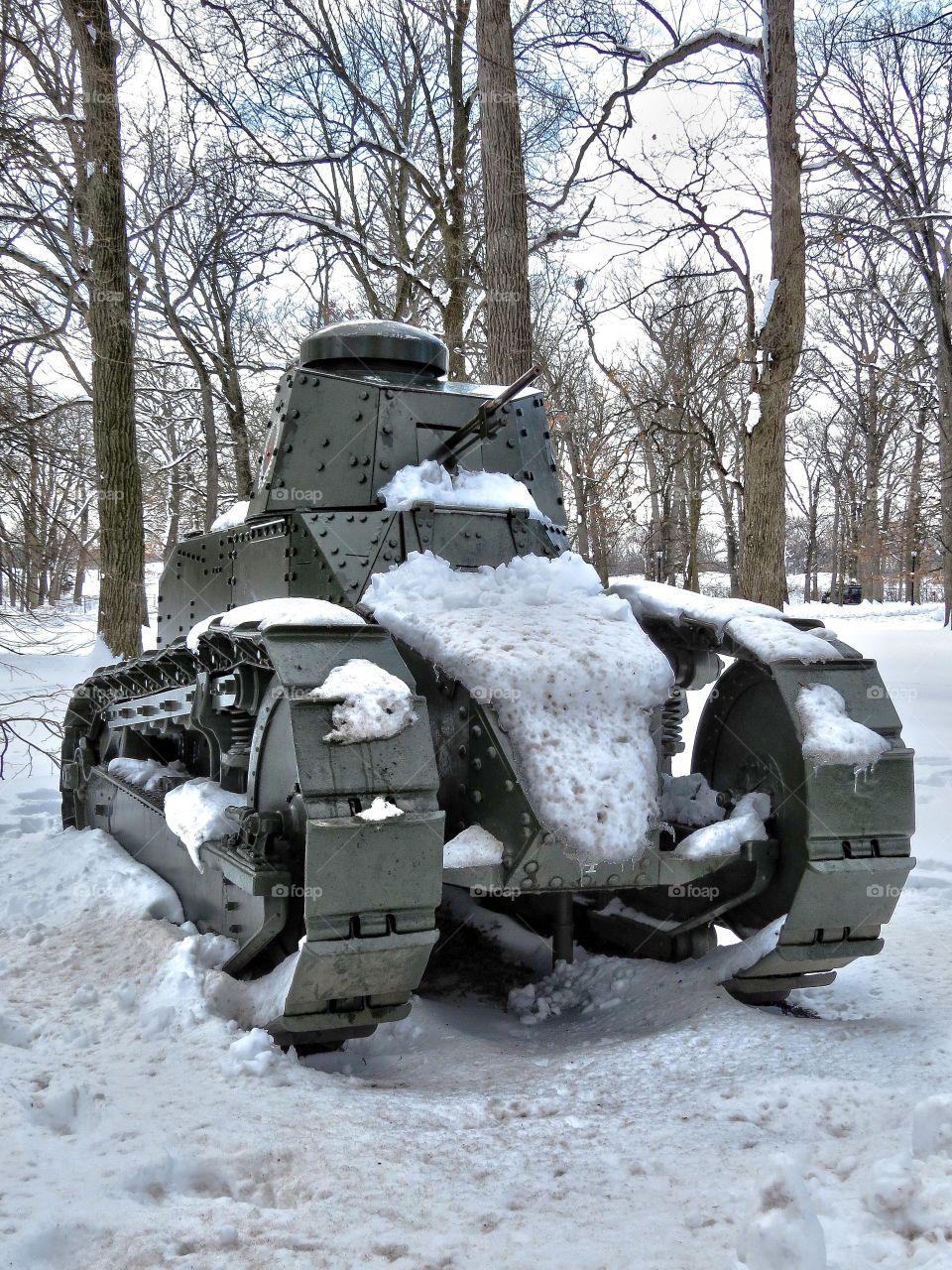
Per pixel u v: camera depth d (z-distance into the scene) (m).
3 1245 2.64
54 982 4.83
